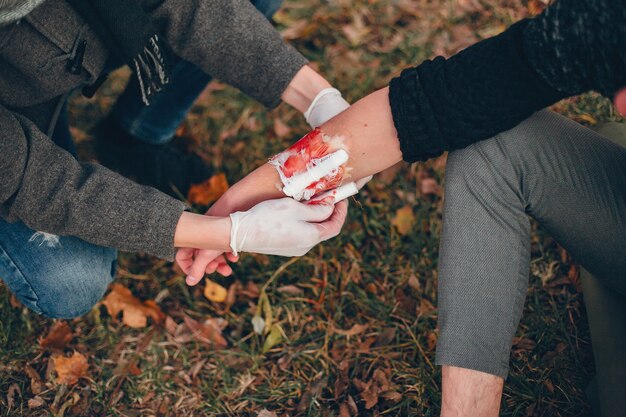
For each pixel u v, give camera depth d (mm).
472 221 1314
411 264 1976
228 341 1888
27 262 1478
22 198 1303
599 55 1052
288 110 2295
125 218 1347
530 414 1676
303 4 2527
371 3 2508
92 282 1555
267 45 1524
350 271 1969
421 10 2479
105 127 2084
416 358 1805
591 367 1741
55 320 1886
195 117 2297
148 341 1872
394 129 1354
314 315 1905
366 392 1753
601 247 1339
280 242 1401
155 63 1442
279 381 1800
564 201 1326
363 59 2393
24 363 1813
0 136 1236
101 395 1772
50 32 1279
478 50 1229
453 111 1244
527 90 1188
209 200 2113
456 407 1291
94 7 1307
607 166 1310
